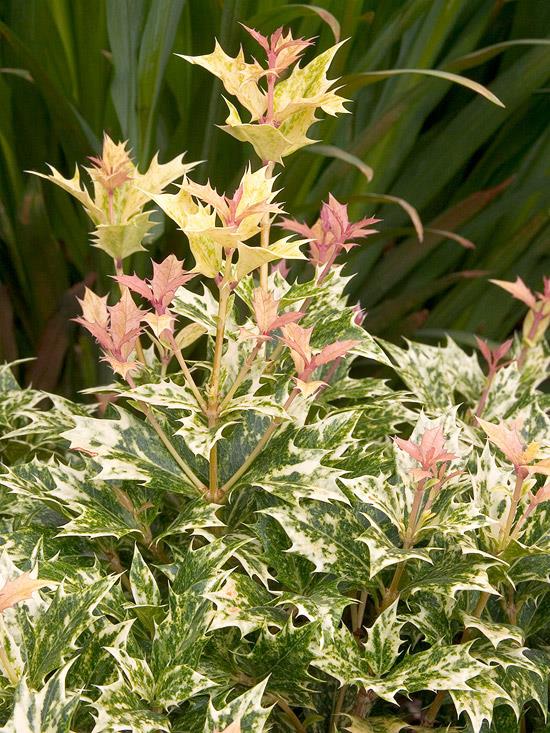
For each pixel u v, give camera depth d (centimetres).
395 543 71
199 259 69
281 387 73
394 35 105
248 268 68
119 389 71
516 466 68
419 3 100
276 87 73
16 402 79
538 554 70
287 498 69
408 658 69
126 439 72
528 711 74
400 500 71
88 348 116
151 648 70
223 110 100
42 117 116
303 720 74
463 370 85
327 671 68
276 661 69
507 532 70
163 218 99
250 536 73
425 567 71
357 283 126
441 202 134
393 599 71
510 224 127
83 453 74
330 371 78
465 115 118
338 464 73
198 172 108
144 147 102
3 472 77
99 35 107
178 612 68
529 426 78
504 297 128
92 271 120
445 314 129
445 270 132
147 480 70
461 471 69
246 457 73
